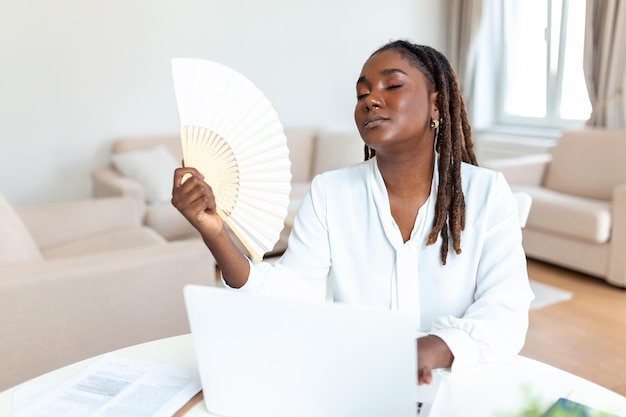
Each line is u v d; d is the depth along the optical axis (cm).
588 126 418
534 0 477
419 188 108
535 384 89
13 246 181
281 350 72
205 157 87
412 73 101
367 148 126
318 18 465
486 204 108
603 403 83
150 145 399
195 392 88
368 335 67
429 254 108
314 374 72
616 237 308
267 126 89
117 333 177
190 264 188
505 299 100
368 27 491
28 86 369
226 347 75
